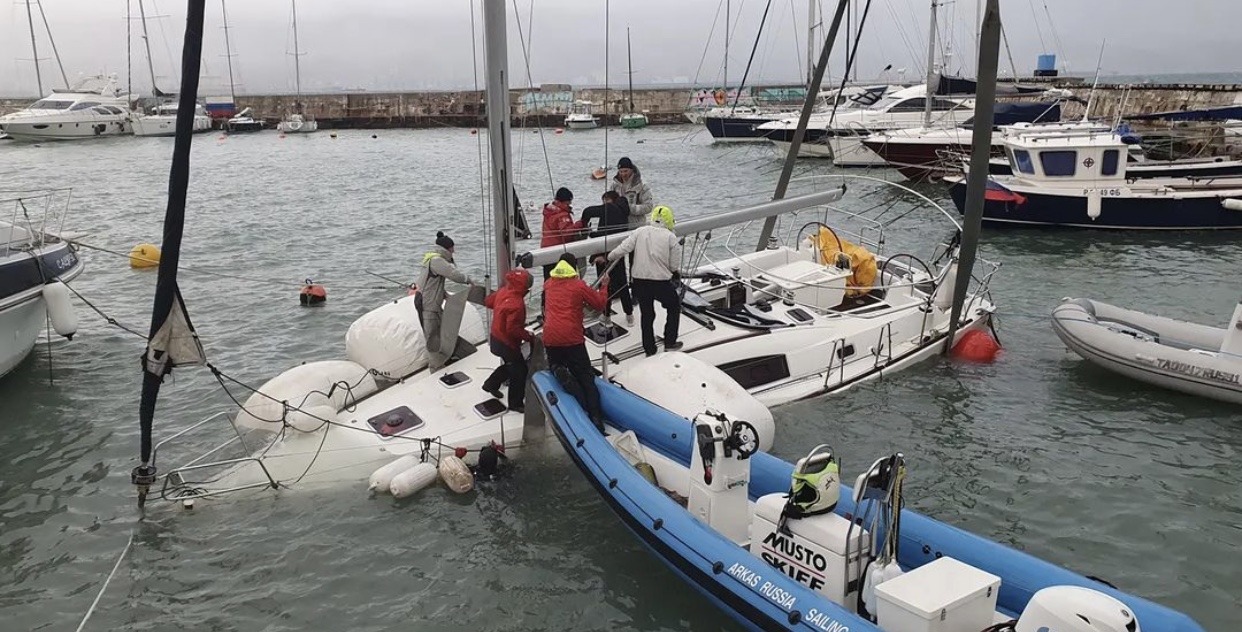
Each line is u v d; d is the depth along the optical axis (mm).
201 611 6754
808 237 13867
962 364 11797
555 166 42562
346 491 8258
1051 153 22906
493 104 9078
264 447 8773
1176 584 7082
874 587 5301
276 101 80312
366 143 60844
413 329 9820
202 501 8203
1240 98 41500
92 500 8531
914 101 39031
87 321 14797
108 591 7016
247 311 15422
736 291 11617
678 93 76188
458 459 8367
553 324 8258
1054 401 10734
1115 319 12312
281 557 7391
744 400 8688
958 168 28438
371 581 7086
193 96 7141
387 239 23250
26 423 10492
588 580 7094
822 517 6027
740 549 6203
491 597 6891
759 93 67938
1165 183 23984
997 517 8117
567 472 8641
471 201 30734
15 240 12500
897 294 12203
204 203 30359
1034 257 20125
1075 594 4633
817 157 41812
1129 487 8656
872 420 10070
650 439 7984
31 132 59344
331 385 9148
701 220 10766
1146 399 10812
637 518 6887
